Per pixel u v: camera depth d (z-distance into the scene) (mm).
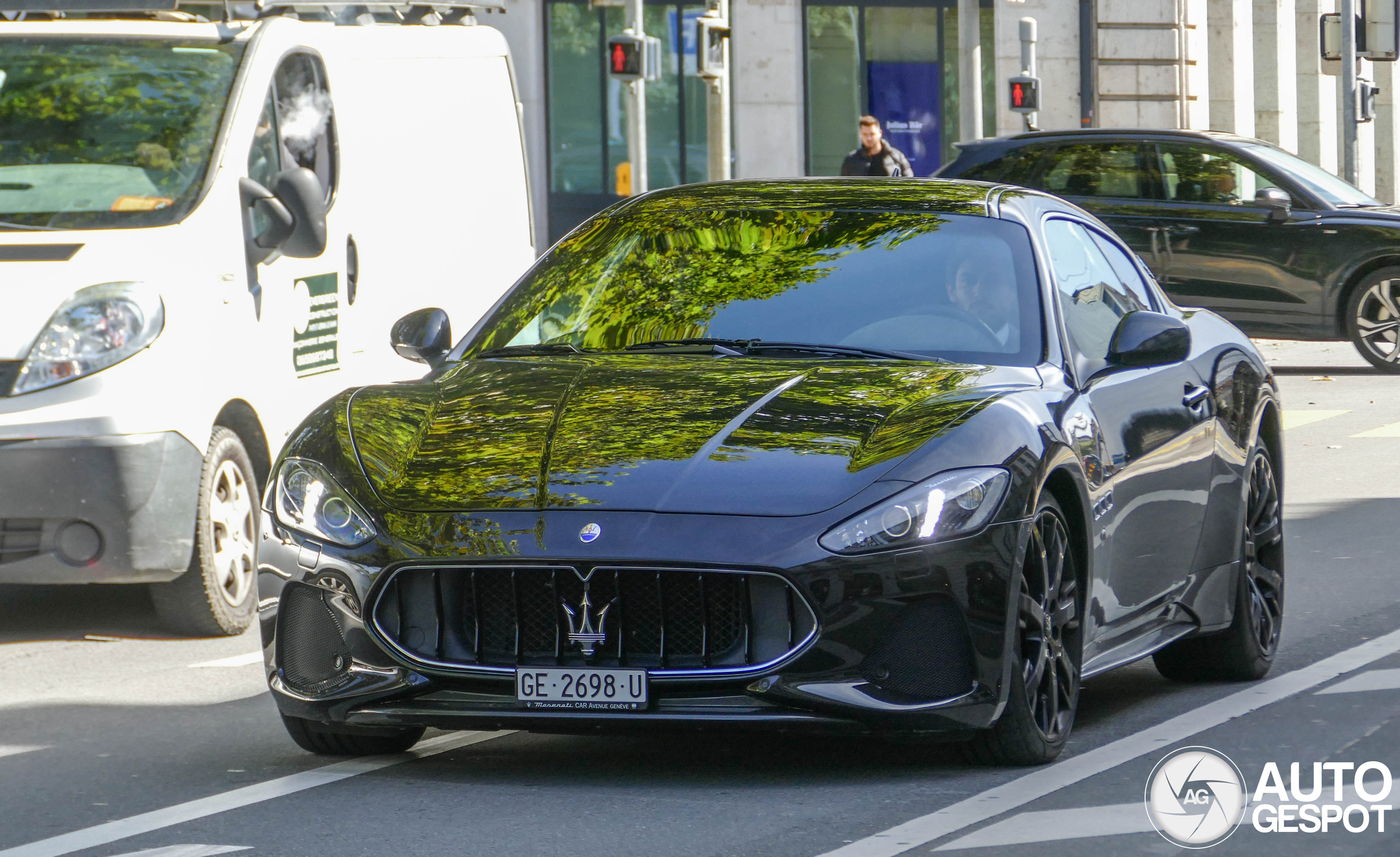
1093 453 17750
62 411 23172
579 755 17594
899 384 17109
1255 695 20375
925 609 15602
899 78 99062
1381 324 53406
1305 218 53406
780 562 15297
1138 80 93375
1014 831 14641
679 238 20047
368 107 30250
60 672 22828
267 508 16969
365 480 16484
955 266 19016
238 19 29922
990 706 15852
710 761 17219
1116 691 21031
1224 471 20828
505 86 35688
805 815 15188
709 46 72125
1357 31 70750
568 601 15555
